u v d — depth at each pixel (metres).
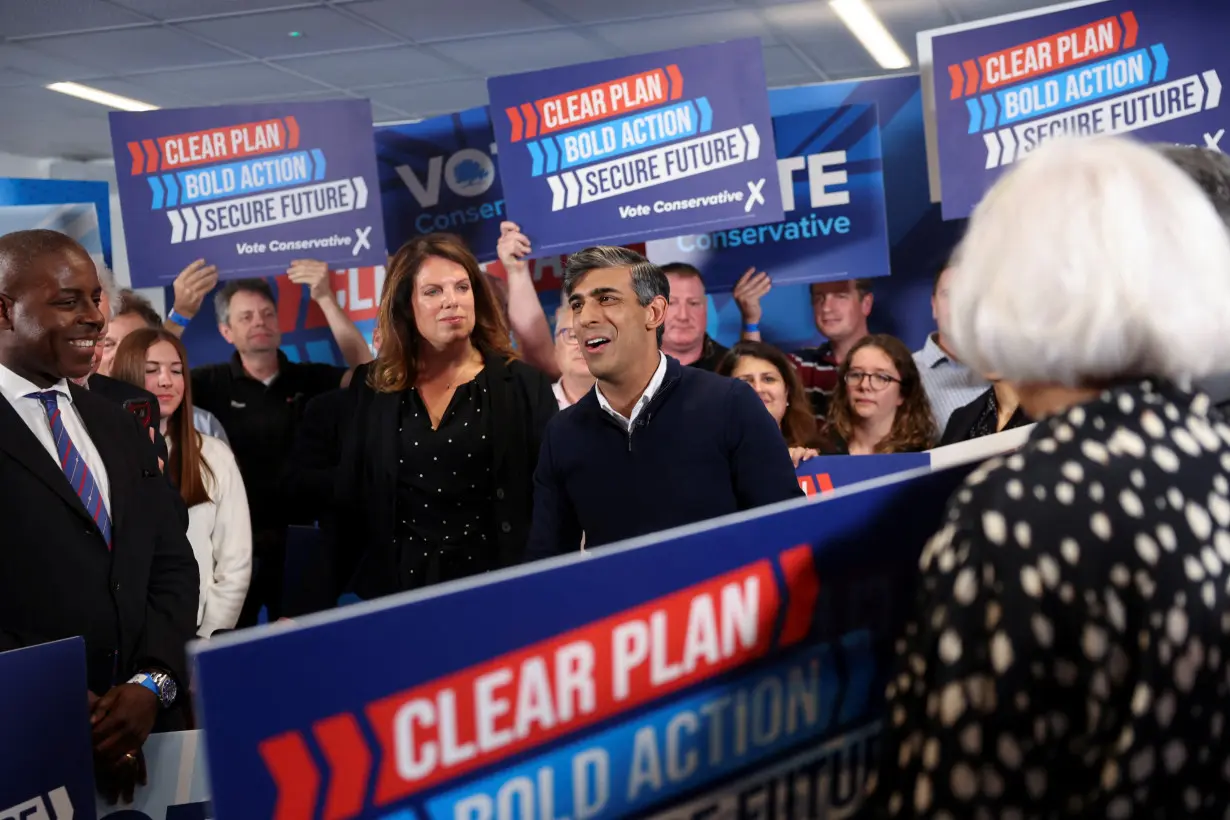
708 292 3.64
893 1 6.34
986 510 0.72
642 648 0.74
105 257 4.32
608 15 6.47
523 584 0.69
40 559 1.76
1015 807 0.70
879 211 3.41
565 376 3.46
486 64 7.55
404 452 2.55
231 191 3.47
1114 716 0.69
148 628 1.87
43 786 1.35
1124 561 0.69
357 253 3.51
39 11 5.97
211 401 4.17
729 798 0.80
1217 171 0.95
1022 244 0.78
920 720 0.74
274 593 3.60
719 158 3.05
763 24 6.79
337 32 6.59
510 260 3.30
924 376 3.46
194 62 7.15
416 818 0.65
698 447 1.88
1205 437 0.76
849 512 0.85
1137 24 2.77
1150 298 0.74
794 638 0.82
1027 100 2.89
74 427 1.91
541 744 0.70
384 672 0.63
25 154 10.09
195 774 1.68
